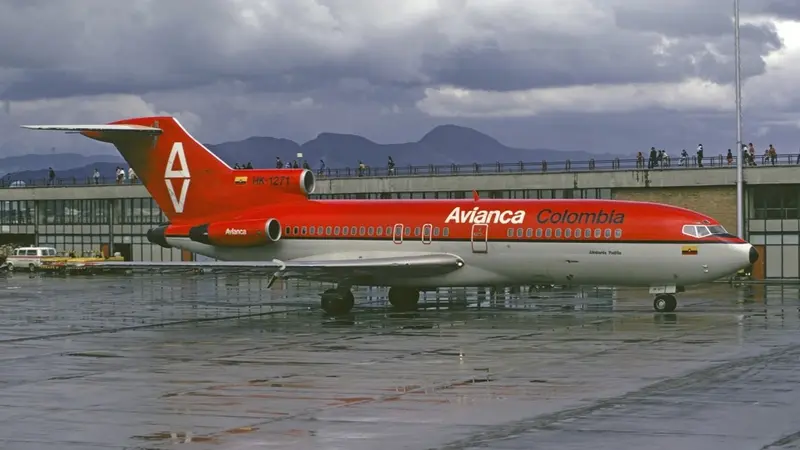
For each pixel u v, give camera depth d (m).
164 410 23.78
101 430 21.66
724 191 71.75
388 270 48.09
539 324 41.72
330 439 20.41
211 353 34.38
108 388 27.23
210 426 21.84
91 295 63.19
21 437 21.08
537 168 78.69
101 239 96.06
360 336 38.56
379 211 50.59
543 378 27.42
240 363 31.69
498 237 47.00
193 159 54.69
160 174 55.38
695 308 47.97
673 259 43.91
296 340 37.69
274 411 23.38
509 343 35.38
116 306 54.66
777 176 69.81
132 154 55.72
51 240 99.19
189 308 52.84
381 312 48.97
